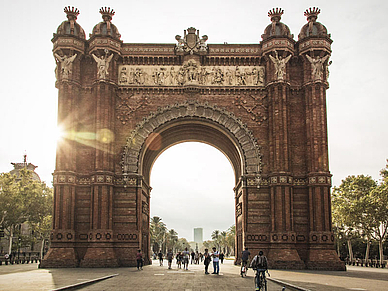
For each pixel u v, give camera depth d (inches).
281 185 2393.0
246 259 1813.5
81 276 1646.2
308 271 2142.0
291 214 2381.9
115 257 2352.4
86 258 2288.4
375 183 3875.5
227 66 2623.0
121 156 2522.1
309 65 2534.5
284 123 2461.9
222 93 2591.0
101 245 2322.8
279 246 2327.8
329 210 2375.7
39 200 4315.9
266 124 2551.7
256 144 2509.8
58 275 1706.4
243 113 2571.4
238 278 1696.6
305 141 2501.2
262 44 2593.5
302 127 2529.5
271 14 2610.7
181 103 2578.7
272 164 2463.1
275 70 2519.7
